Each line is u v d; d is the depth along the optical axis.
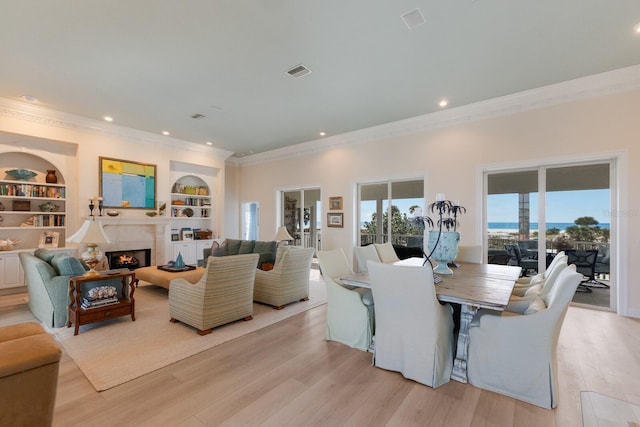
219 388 2.13
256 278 4.24
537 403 1.94
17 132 4.71
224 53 3.25
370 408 1.91
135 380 2.22
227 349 2.76
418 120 5.27
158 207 6.51
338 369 2.40
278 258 4.54
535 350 1.96
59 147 5.36
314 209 7.21
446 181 5.03
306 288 4.41
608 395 2.05
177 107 4.82
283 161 7.64
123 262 5.92
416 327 2.21
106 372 2.32
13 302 4.23
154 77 3.79
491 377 2.10
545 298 2.49
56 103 4.65
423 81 3.91
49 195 5.27
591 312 3.82
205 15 2.63
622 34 2.89
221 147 7.51
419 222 2.92
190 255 7.04
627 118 3.65
